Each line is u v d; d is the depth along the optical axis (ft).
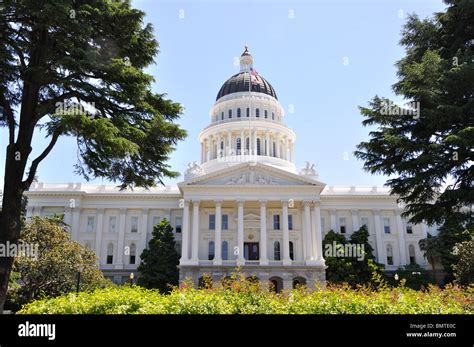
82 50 51.70
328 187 238.07
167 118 64.69
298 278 189.88
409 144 62.54
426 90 62.44
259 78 299.99
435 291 49.65
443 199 64.49
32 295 122.93
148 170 63.10
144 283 183.32
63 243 128.67
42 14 47.88
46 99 60.18
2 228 50.90
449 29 71.36
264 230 192.65
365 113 68.08
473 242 142.92
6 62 55.26
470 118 59.47
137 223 225.15
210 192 197.77
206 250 205.36
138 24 59.67
